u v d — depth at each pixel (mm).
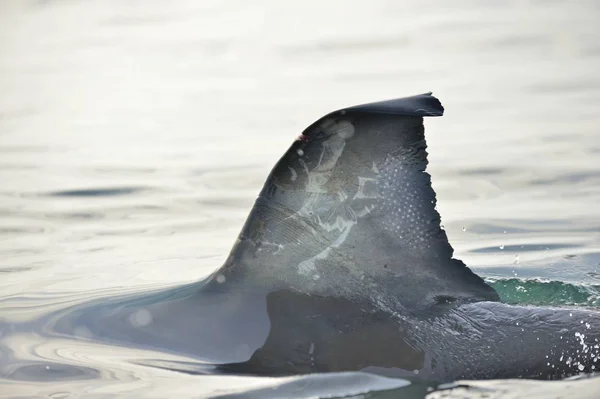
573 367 16391
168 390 15188
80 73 68125
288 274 17016
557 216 32125
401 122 17047
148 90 60812
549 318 17297
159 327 17125
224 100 55594
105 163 41469
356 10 86375
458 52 64562
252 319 16578
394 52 66562
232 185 36969
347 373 15625
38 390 15469
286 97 54594
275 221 17188
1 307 20375
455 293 17438
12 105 57750
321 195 17094
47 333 17922
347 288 16891
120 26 87562
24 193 36500
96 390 15320
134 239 30297
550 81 53938
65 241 30125
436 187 35656
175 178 38344
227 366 15867
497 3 83750
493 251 29031
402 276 17203
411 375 15727
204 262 27438
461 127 44938
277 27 81562
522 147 40656
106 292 21188
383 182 17188
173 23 87500
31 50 78625
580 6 78812
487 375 16031
